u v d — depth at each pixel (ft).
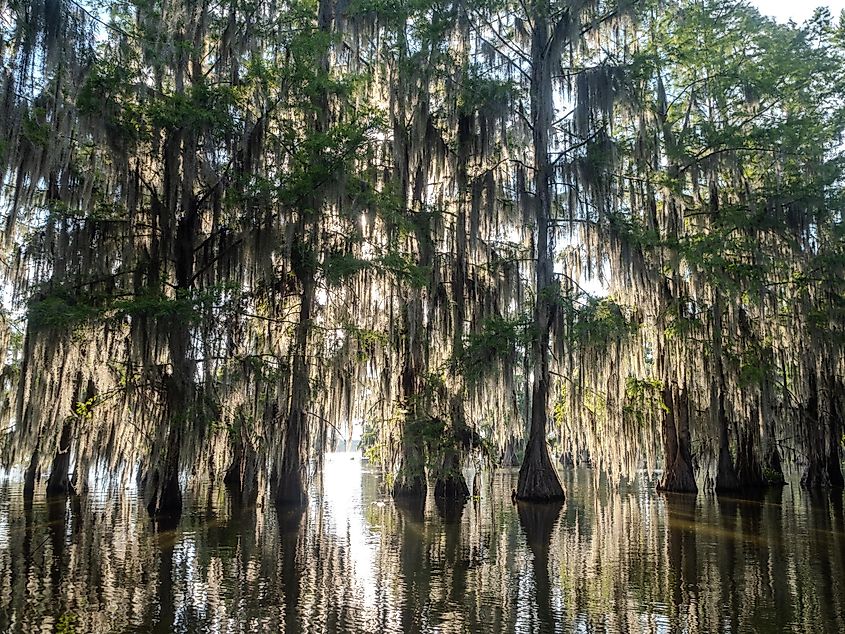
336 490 86.22
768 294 76.13
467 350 68.54
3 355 58.29
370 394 72.84
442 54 71.97
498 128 74.43
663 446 89.25
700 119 86.99
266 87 57.57
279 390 59.06
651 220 77.10
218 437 57.82
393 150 70.64
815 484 86.22
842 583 34.68
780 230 76.43
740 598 32.04
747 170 88.43
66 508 61.31
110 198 56.39
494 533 50.06
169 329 51.42
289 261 59.16
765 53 85.40
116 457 56.18
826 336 76.69
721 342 73.97
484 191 73.41
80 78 48.78
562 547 44.55
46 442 57.36
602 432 78.79
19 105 43.91
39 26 45.01
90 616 28.55
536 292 74.02
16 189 48.14
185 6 58.03
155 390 51.83
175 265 57.62
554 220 75.20
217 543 44.80
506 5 78.48
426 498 73.56
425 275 63.82
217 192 57.88
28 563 38.09
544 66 75.46
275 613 29.37
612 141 72.74
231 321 56.29
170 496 57.57
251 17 62.23
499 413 74.08
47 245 51.78
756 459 85.20
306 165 56.75
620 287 74.54
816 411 83.56
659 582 35.09
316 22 71.26
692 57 82.58
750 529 51.67
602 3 77.30
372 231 61.26
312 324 58.54
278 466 60.95
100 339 54.29
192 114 52.49
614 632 27.27
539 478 72.23
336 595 32.35
